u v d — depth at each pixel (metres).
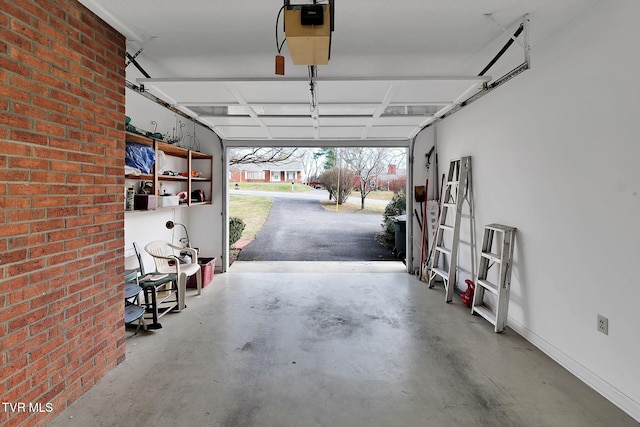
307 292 4.29
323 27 1.67
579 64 2.22
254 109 3.74
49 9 1.77
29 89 1.66
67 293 1.92
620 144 1.93
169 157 4.56
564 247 2.40
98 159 2.16
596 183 2.11
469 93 3.22
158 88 3.05
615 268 1.98
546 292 2.60
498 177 3.29
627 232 1.90
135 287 2.99
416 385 2.18
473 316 3.44
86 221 2.06
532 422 1.82
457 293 4.26
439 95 3.33
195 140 5.19
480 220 3.67
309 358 2.54
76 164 1.98
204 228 5.32
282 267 5.78
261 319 3.33
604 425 1.80
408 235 5.35
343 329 3.10
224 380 2.23
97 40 2.14
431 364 2.45
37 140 1.71
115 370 2.33
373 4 1.99
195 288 4.45
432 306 3.76
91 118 2.09
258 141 5.26
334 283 4.72
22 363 1.63
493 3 2.01
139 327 3.04
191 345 2.74
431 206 5.10
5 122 1.54
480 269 3.46
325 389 2.13
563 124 2.38
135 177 3.38
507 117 3.12
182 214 5.07
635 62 1.83
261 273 5.31
